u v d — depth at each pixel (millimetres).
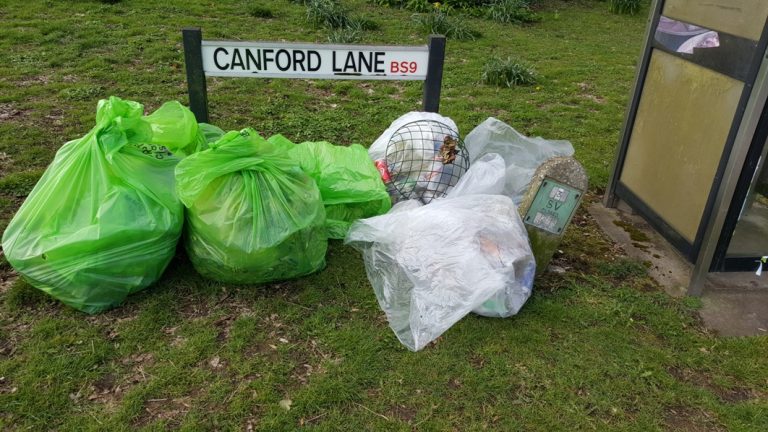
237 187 2781
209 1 9359
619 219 4035
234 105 5484
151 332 2619
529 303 2996
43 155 4160
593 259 3500
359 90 6113
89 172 2697
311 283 3035
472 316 2859
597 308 3008
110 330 2621
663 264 3506
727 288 3291
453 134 3715
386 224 3105
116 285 2689
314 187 3072
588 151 5109
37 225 2658
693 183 3209
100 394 2301
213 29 7758
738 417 2414
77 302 2654
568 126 5656
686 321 2990
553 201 3043
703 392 2521
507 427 2283
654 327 2920
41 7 8078
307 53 3615
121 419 2191
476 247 2775
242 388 2371
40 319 2646
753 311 3111
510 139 3938
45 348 2482
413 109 5668
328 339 2660
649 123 3666
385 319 2816
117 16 8078
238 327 2689
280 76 3664
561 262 3438
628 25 11102
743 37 2807
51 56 6309
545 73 7367
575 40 9516
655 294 3184
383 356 2582
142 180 2756
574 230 3834
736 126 2836
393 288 2916
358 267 3189
